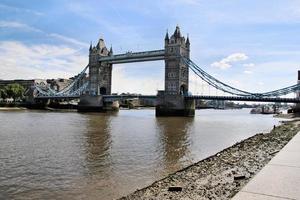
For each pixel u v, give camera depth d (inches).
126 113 6348.4
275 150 1241.4
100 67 7539.4
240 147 1464.1
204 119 4658.0
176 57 5851.4
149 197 669.9
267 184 472.1
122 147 1657.2
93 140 1907.0
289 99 4857.3
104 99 6904.5
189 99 5689.0
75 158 1337.4
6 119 3700.8
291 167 584.7
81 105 7042.3
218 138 2166.6
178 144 1814.7
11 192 871.1
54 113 5615.2
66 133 2258.9
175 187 708.0
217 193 644.1
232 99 5182.1
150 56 6289.4
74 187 916.0
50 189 898.1
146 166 1201.4
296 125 2696.9
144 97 6008.9
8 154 1405.0
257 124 3673.7
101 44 7632.9
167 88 5905.5
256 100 5049.2
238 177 770.8
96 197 826.2
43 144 1712.6
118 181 981.2
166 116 5423.2
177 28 5949.8
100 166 1194.0
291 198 410.9
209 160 1129.4
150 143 1824.6
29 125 2893.7
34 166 1177.4
